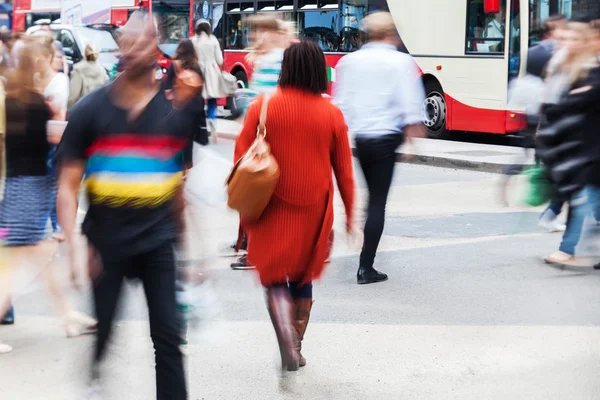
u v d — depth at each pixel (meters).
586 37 7.83
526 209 11.48
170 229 4.42
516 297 7.50
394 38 7.64
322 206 5.32
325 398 5.34
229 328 6.68
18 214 6.17
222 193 6.73
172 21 25.27
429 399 5.31
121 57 4.28
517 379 5.63
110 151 4.27
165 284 4.40
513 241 9.66
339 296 7.56
